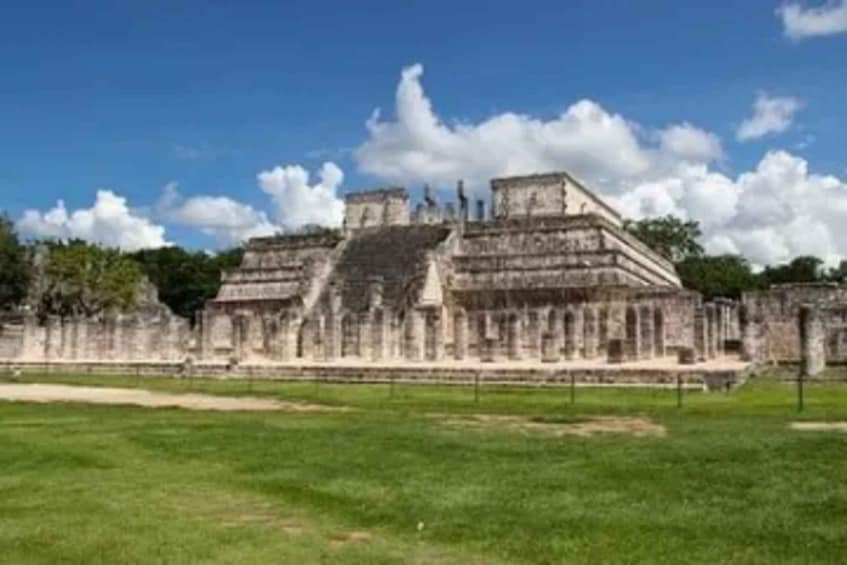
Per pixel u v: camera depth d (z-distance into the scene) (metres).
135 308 93.12
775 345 69.62
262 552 11.89
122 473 17.67
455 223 76.31
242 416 28.75
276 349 66.69
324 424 25.91
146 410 31.16
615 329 63.38
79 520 13.62
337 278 76.38
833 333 57.28
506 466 18.08
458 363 55.22
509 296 68.56
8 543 12.32
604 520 13.48
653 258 84.44
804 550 11.90
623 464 18.08
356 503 14.73
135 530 13.02
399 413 29.72
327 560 11.52
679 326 58.69
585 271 68.62
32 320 75.12
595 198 91.31
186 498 15.27
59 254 92.69
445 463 18.50
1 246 90.19
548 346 58.41
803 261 127.38
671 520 13.48
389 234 79.56
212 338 72.19
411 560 11.53
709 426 24.73
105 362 62.34
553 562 11.41
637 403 32.31
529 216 77.75
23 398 37.12
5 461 19.06
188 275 129.75
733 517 13.66
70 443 21.72
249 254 84.62
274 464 18.56
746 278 116.94
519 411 29.97
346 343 63.56
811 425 24.91
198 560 11.51
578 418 27.45
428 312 60.72
